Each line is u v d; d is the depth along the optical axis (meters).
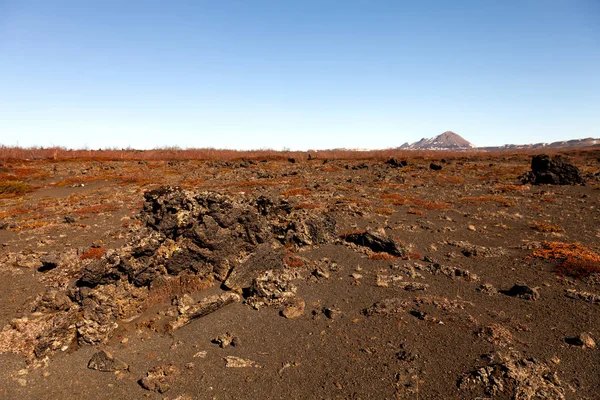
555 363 10.50
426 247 21.33
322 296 15.22
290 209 24.34
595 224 26.28
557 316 13.10
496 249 20.30
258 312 14.12
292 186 46.56
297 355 11.41
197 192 16.61
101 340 12.23
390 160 77.50
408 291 15.38
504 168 70.25
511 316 13.18
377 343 11.77
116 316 13.26
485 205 33.72
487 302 14.34
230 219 16.84
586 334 11.59
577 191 41.12
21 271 18.23
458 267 17.98
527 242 21.73
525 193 40.16
